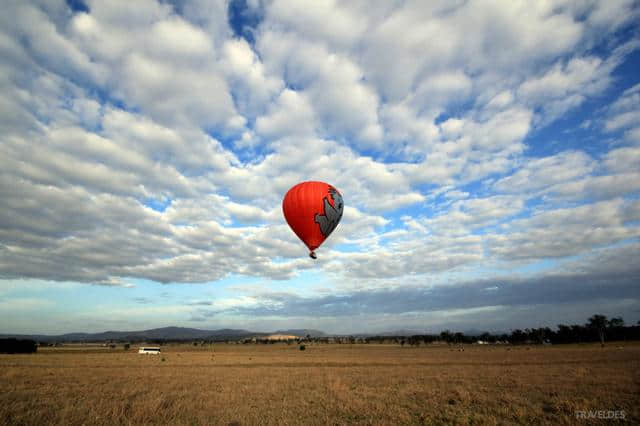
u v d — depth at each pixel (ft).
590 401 57.31
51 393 67.15
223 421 46.16
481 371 113.19
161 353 281.33
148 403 53.88
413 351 302.66
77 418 46.11
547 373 102.58
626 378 86.94
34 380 88.94
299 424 44.73
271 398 64.44
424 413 51.16
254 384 84.17
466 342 558.97
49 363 151.33
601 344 345.10
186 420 46.42
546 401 59.52
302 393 70.33
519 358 178.50
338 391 70.74
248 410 53.11
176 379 94.12
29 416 47.03
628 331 404.77
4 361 159.53
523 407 54.03
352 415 50.39
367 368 130.82
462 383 84.12
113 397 63.10
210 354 263.70
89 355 234.17
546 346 379.55
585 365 127.54
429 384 82.99
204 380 91.86
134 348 418.31
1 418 45.01
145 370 121.70
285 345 548.31
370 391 73.00
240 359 196.44
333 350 341.00
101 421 44.96
